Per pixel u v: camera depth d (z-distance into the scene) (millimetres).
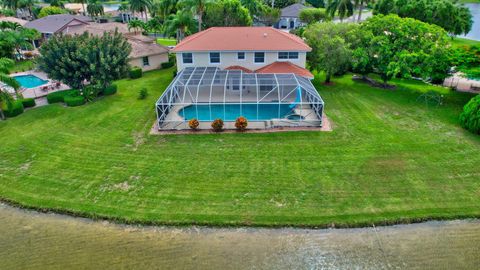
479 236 16359
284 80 30188
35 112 31672
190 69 35219
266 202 18609
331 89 37531
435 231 16703
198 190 19672
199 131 26844
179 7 56281
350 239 16328
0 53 50469
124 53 34812
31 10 94812
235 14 51312
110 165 22344
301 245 16016
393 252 15586
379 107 31641
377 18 36156
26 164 22766
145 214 17906
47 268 15094
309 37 38688
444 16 52938
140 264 15148
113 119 29656
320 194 19141
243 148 24156
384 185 19781
